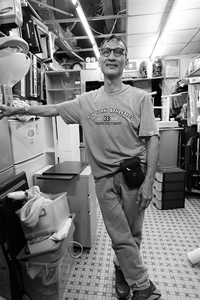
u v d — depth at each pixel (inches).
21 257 44.0
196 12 109.3
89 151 46.4
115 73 41.7
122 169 42.6
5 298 44.3
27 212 44.1
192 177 112.1
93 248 70.5
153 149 43.1
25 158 62.1
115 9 135.9
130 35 143.6
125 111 42.0
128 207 45.5
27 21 82.2
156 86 180.7
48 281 47.2
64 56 191.2
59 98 147.4
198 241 73.7
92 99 44.7
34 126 68.3
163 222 87.6
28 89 84.7
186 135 111.3
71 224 53.9
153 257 65.2
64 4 130.0
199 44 159.5
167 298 50.5
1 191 45.1
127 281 45.9
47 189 66.9
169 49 170.4
